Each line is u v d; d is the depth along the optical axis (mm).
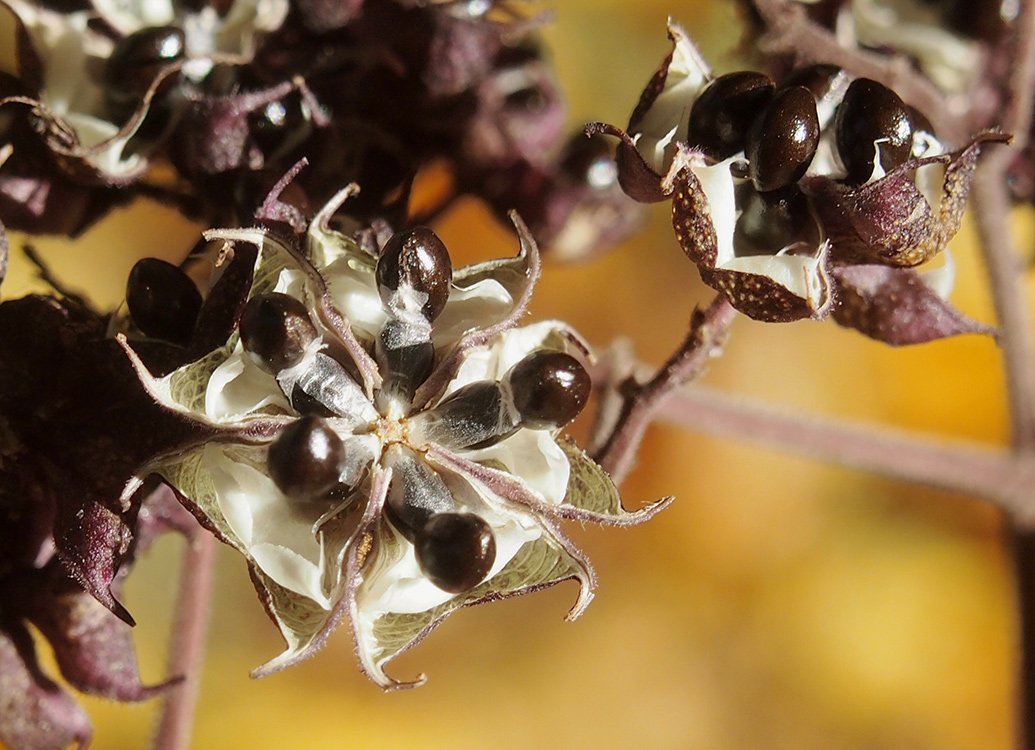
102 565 100
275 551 98
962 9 121
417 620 99
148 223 139
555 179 122
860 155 102
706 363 109
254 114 109
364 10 112
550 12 115
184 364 100
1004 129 118
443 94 114
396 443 100
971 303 167
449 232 159
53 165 108
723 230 101
